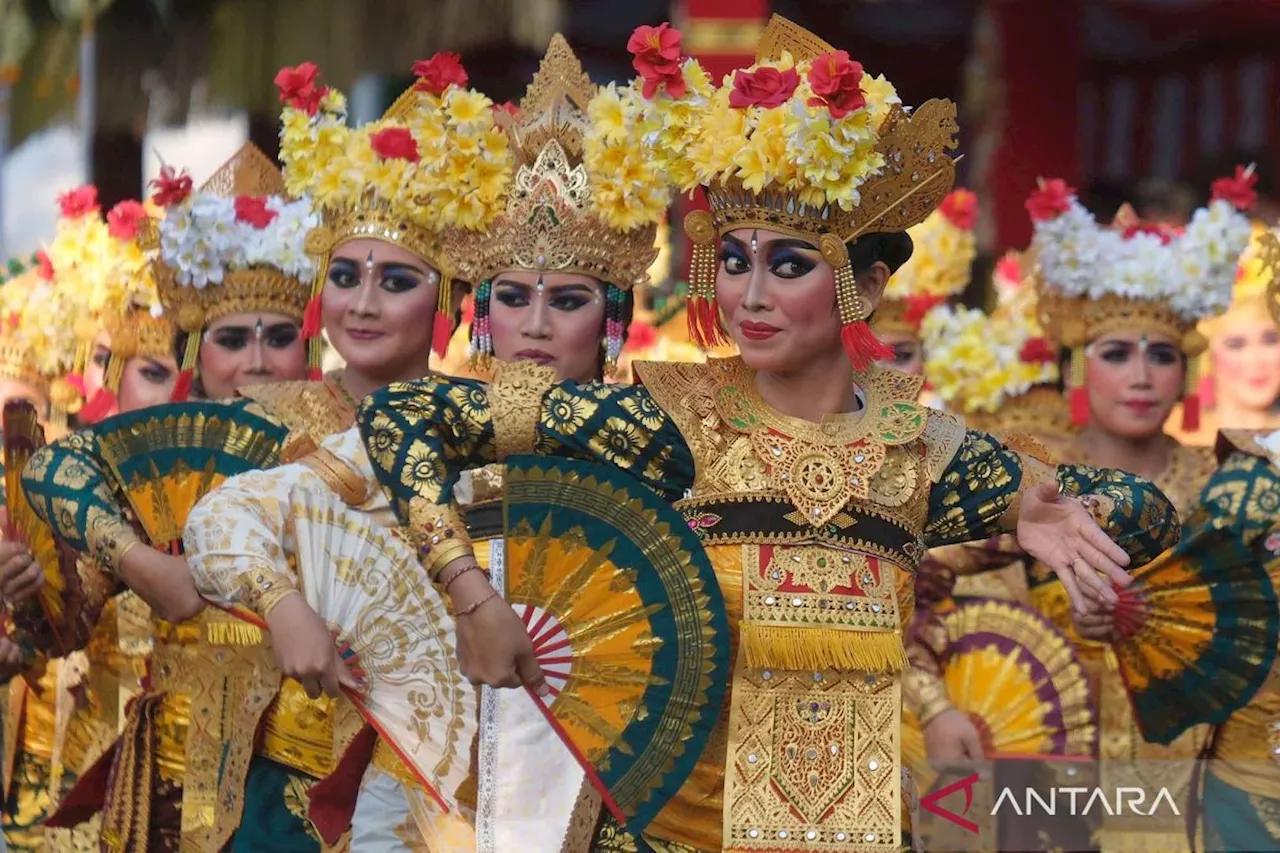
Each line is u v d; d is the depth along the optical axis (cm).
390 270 1565
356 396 1568
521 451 1116
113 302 2072
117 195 3766
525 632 1079
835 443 1132
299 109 1589
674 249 2772
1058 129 4353
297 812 1424
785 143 1105
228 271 1786
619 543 1116
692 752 1107
